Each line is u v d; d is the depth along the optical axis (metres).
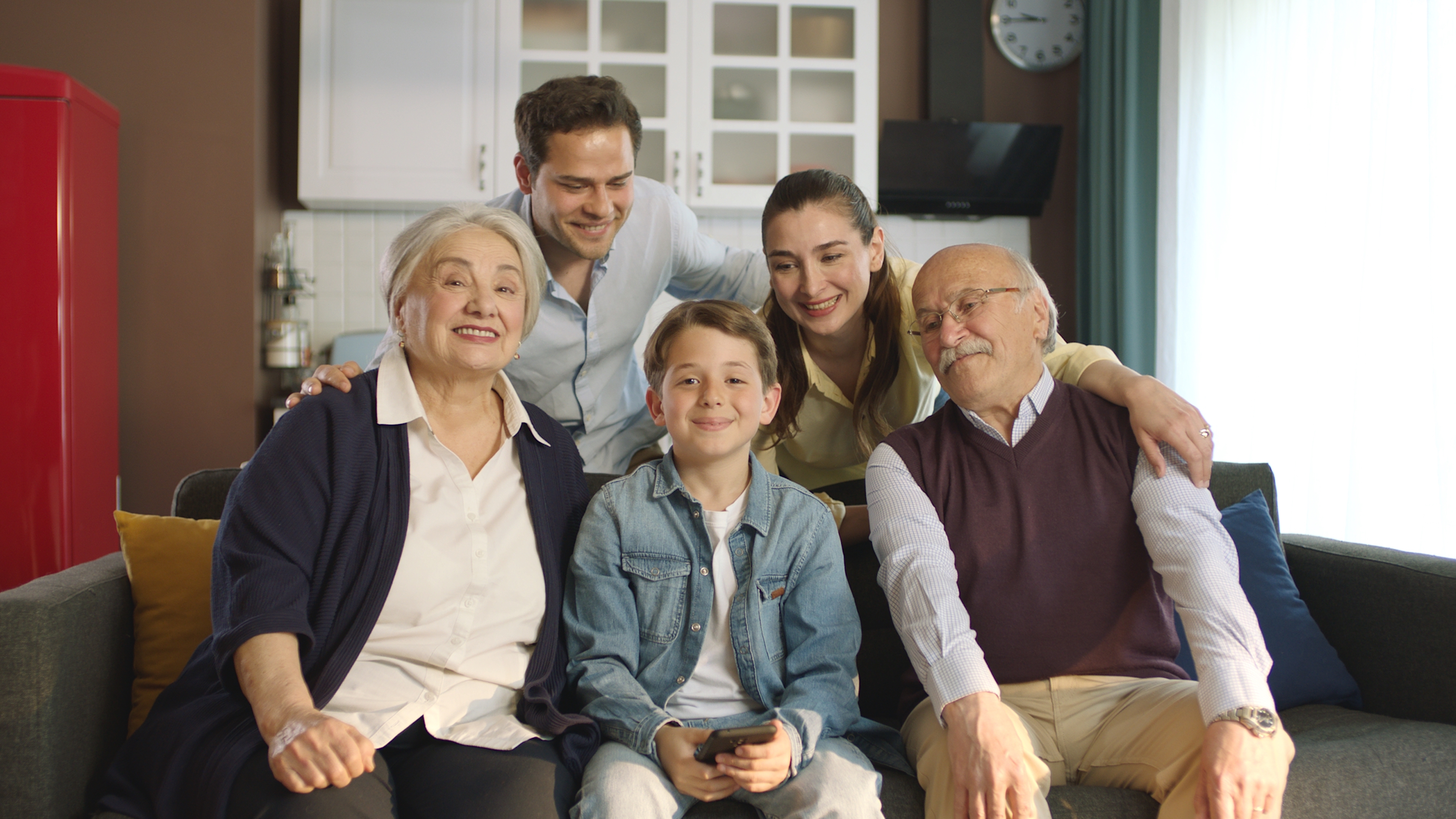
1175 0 3.39
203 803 1.00
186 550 1.43
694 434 1.32
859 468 1.98
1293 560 1.66
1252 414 3.08
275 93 3.66
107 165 3.21
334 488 1.20
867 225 1.66
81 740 1.20
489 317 1.26
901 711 1.43
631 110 1.74
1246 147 3.15
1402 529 2.48
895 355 1.78
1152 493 1.29
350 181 3.56
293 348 3.51
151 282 3.35
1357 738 1.25
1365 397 2.58
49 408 2.90
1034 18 4.19
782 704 1.24
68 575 1.32
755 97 3.78
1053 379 1.41
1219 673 1.12
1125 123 3.66
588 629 1.29
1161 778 1.15
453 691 1.19
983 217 4.18
